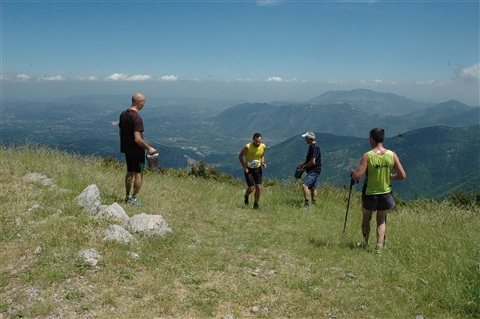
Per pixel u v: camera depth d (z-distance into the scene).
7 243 4.77
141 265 4.71
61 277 4.05
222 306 3.96
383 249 6.32
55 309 3.49
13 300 3.55
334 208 10.95
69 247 4.73
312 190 11.15
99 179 8.92
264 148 9.78
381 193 6.22
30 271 4.11
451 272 5.02
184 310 3.80
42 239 4.88
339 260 5.79
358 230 8.15
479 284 4.57
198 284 4.43
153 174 13.74
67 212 5.95
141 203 7.71
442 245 6.49
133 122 7.14
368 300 4.38
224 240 6.37
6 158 9.29
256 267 5.22
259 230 7.54
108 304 3.71
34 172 8.28
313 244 6.72
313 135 10.77
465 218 9.89
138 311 3.65
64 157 11.02
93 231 5.27
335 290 4.59
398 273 5.20
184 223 7.03
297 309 4.05
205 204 9.40
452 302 4.28
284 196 12.20
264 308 3.99
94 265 4.43
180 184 11.70
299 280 4.79
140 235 5.61
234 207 9.66
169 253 5.26
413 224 8.78
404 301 4.37
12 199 6.28
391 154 6.15
